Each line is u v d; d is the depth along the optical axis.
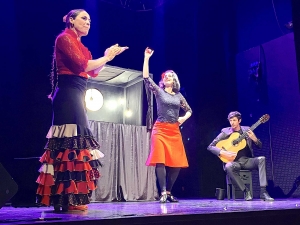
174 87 3.99
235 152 4.37
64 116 2.42
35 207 3.36
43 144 4.50
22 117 4.47
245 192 4.19
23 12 4.70
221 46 5.82
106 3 5.50
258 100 5.30
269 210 2.12
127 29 5.72
